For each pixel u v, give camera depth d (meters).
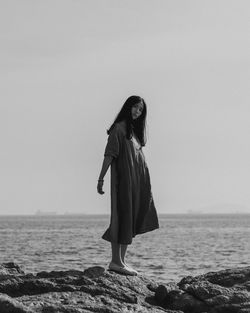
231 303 9.53
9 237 83.25
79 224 185.50
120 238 10.37
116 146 10.38
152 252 50.66
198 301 9.65
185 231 114.81
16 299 9.12
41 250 51.69
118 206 10.42
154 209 10.73
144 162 10.70
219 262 39.41
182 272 31.98
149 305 9.63
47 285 9.72
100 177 10.39
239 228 136.12
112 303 9.26
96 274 10.31
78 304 9.01
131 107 10.57
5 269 11.25
